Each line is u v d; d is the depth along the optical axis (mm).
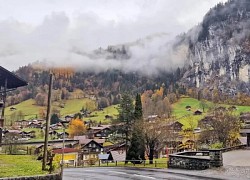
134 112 50062
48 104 22141
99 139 104562
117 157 73000
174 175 23719
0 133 36406
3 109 36750
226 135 65625
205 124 95812
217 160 26703
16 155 35250
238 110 152375
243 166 26109
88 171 31828
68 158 78812
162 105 162875
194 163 28484
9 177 15820
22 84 40031
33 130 123125
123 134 52281
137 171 29219
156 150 53812
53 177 18016
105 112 192125
